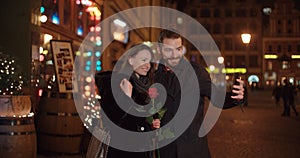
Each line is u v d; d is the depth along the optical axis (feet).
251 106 109.09
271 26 295.69
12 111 23.12
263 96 182.60
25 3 35.55
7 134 22.94
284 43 293.64
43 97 30.66
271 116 76.54
